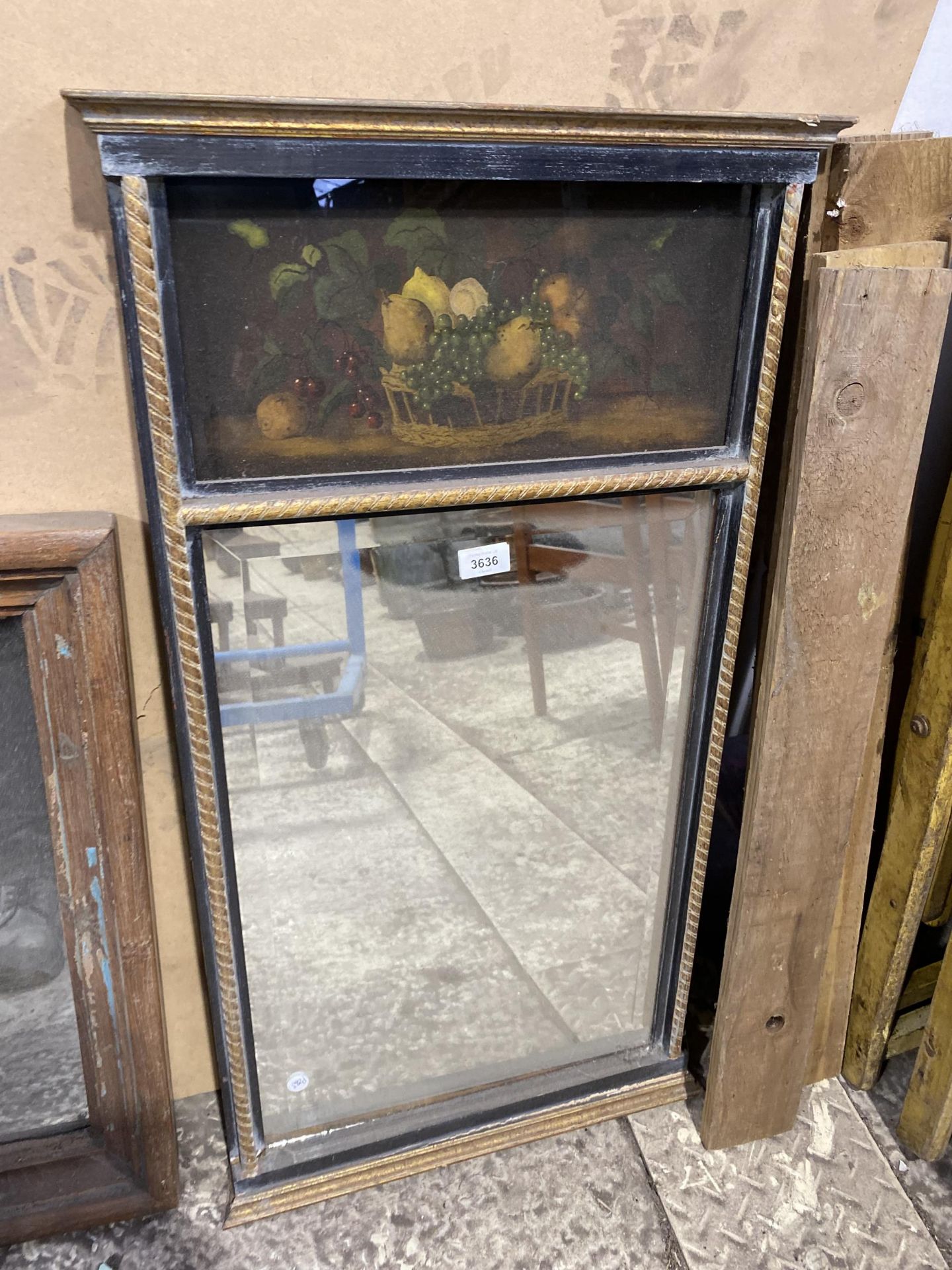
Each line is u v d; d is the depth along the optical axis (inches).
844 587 42.9
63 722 40.1
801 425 39.6
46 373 38.4
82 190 36.0
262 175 30.6
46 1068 47.1
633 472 39.9
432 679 43.8
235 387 33.8
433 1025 52.7
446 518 40.4
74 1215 48.4
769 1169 52.9
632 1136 54.6
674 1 39.8
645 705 48.3
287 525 38.1
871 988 55.7
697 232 37.4
